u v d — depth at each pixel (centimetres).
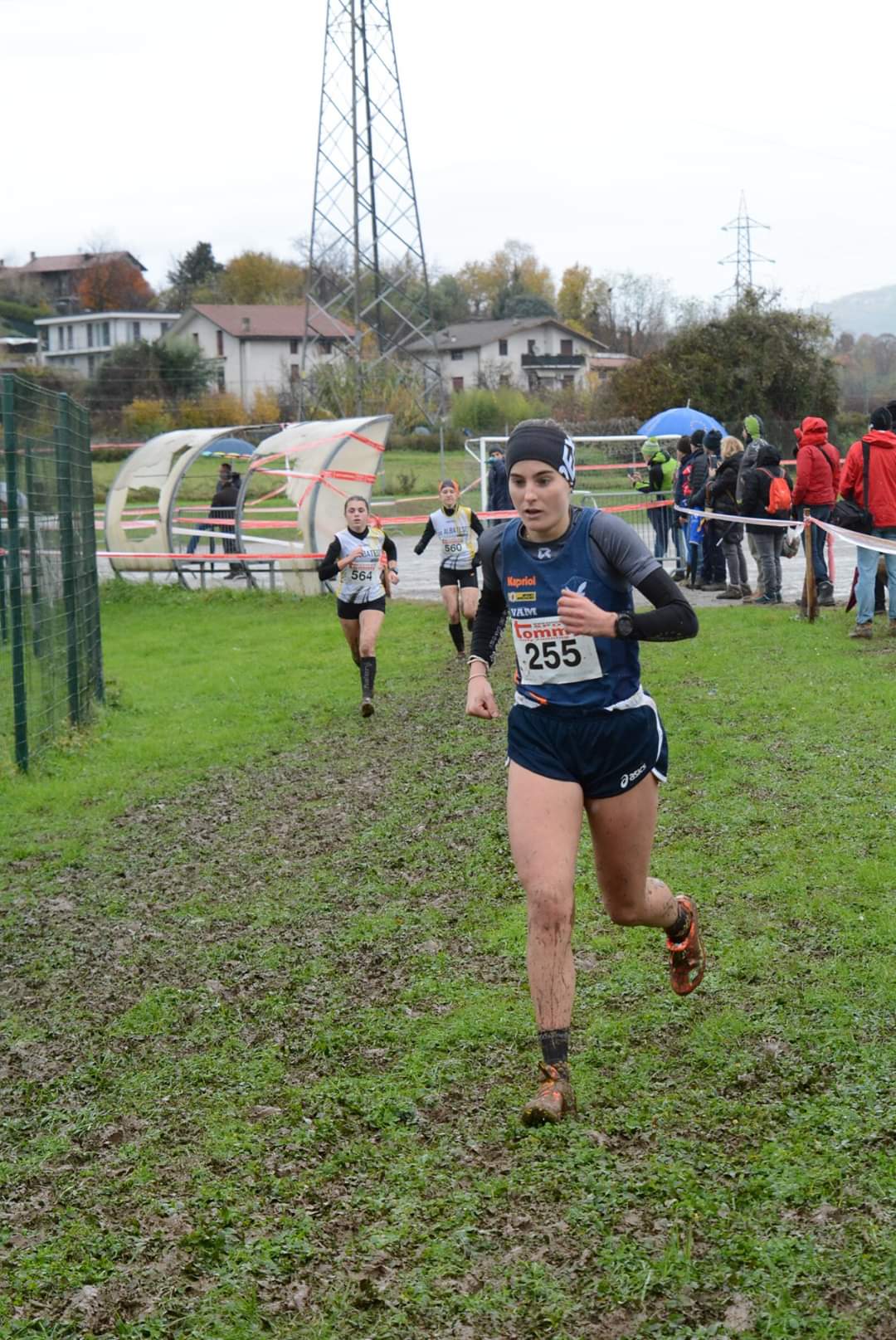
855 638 1248
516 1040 459
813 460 1443
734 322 4966
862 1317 294
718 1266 316
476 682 432
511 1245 334
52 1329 314
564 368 8931
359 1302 315
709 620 1433
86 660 1155
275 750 997
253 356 8556
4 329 9731
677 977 459
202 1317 314
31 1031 505
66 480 1071
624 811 402
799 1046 433
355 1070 447
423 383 5966
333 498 2062
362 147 5188
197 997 526
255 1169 383
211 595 2112
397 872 673
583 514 396
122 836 784
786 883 589
